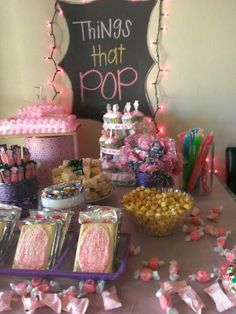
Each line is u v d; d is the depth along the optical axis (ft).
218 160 5.93
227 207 4.05
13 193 3.53
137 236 3.41
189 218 3.70
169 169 4.02
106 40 5.55
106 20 5.46
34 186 3.72
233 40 5.39
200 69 5.55
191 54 5.49
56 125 5.00
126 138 4.33
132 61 5.59
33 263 2.77
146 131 4.88
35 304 2.39
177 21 5.36
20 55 5.76
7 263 2.94
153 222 3.20
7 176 3.50
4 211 3.23
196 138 4.24
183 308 2.34
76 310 2.33
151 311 2.34
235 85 5.59
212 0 5.24
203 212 3.91
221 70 5.53
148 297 2.48
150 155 3.99
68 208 3.36
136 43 5.51
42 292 2.51
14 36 5.68
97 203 4.18
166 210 3.26
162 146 4.00
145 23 5.41
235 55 5.45
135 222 3.42
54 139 4.94
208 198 4.35
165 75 5.60
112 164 4.79
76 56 5.69
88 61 5.68
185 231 3.45
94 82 5.76
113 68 5.66
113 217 2.99
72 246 3.10
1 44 5.72
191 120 5.77
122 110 5.80
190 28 5.38
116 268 2.77
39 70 5.82
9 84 5.91
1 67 5.83
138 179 4.11
